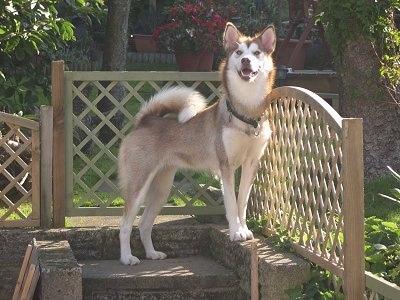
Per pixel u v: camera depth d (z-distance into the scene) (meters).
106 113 8.35
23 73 7.16
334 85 9.26
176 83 6.38
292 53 10.14
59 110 5.77
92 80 5.82
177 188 5.92
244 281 5.13
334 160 4.61
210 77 5.86
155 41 10.45
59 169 5.79
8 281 5.58
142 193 5.52
